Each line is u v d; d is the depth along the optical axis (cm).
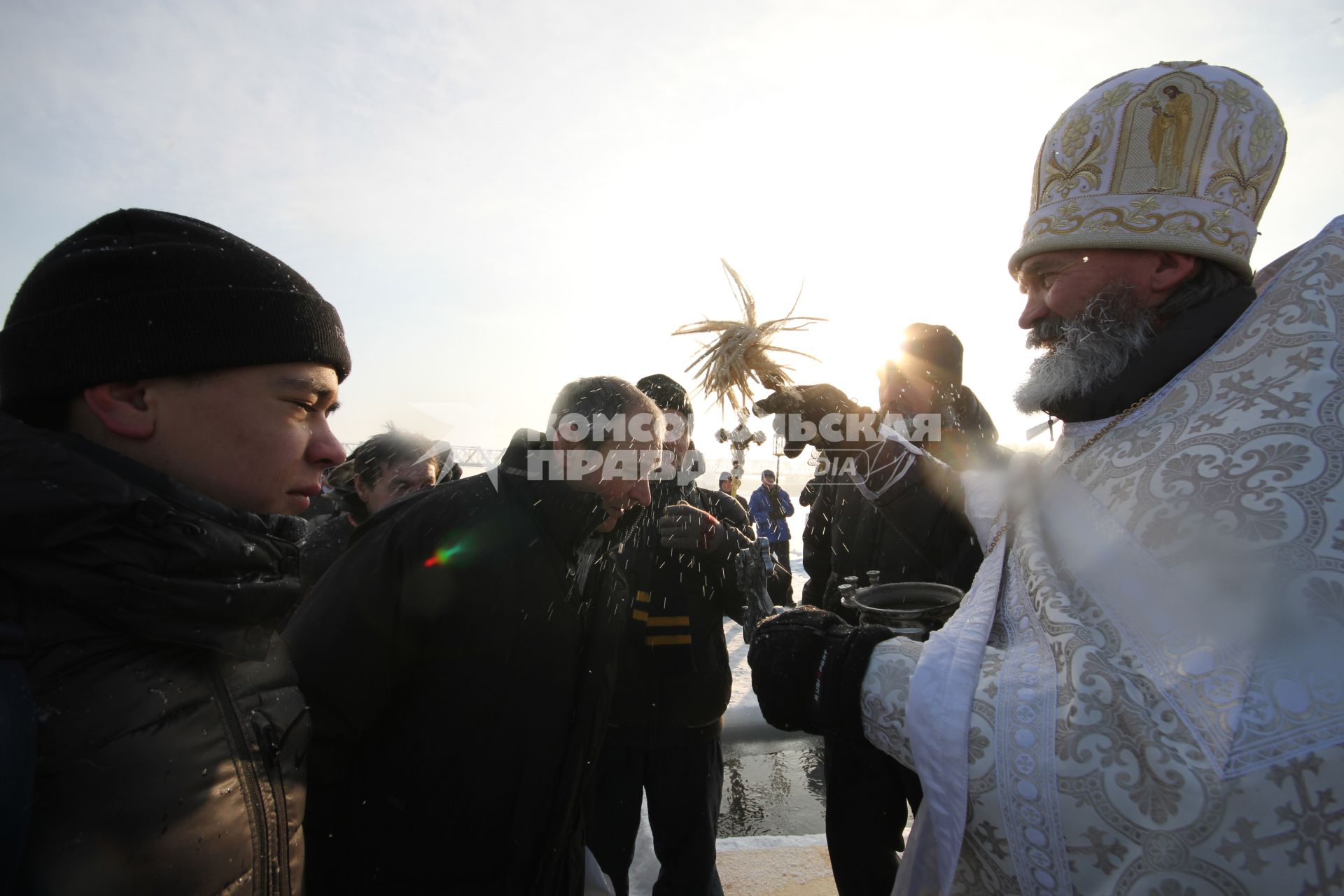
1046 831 67
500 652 127
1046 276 103
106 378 66
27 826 53
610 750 212
